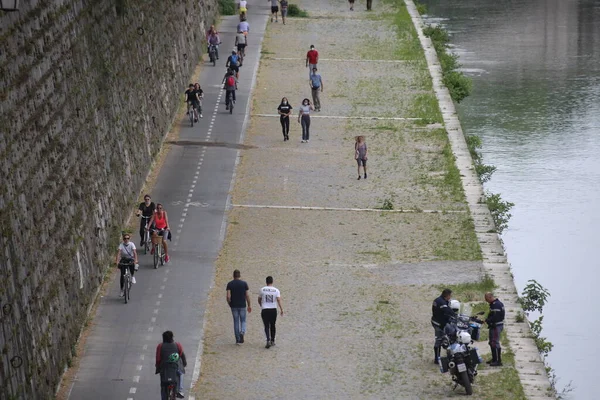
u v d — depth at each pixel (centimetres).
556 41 13275
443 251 6141
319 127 8694
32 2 4503
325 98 9594
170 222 6538
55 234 4659
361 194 7144
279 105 8706
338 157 7931
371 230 6500
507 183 8331
